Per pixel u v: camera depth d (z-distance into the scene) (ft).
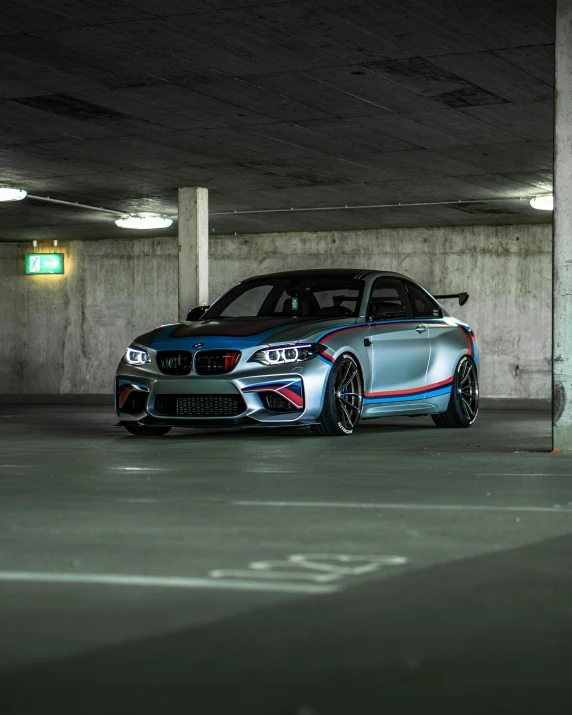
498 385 61.41
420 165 44.93
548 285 60.59
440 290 62.34
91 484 16.14
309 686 5.92
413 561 9.72
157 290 67.82
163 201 54.70
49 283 70.13
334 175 47.24
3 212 57.77
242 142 40.60
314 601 8.07
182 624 7.38
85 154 42.98
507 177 47.47
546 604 7.97
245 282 31.73
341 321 28.37
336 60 29.53
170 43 27.94
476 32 26.91
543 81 31.71
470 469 18.47
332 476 17.25
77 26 26.50
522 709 5.51
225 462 19.86
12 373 70.85
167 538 11.06
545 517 12.48
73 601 8.13
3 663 6.42
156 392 26.84
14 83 32.07
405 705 5.57
